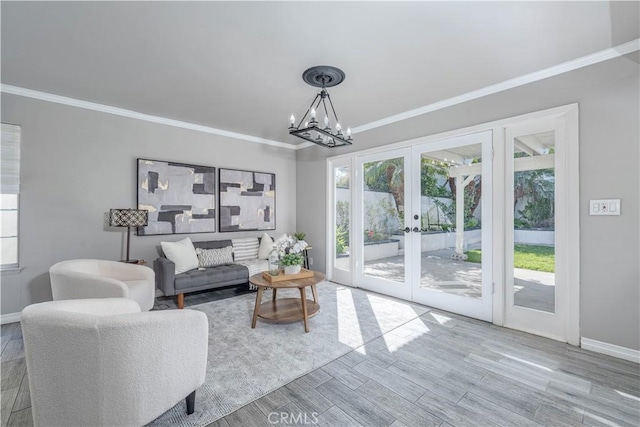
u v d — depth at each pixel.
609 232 2.29
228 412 1.64
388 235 3.92
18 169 2.97
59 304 1.43
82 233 3.34
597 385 1.90
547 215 2.62
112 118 3.54
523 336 2.64
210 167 4.33
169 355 1.42
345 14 1.86
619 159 2.24
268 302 3.34
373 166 4.11
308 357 2.26
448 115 3.28
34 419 1.28
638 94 2.17
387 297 3.82
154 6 1.80
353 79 2.76
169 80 2.81
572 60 2.42
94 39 2.14
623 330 2.23
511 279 2.84
